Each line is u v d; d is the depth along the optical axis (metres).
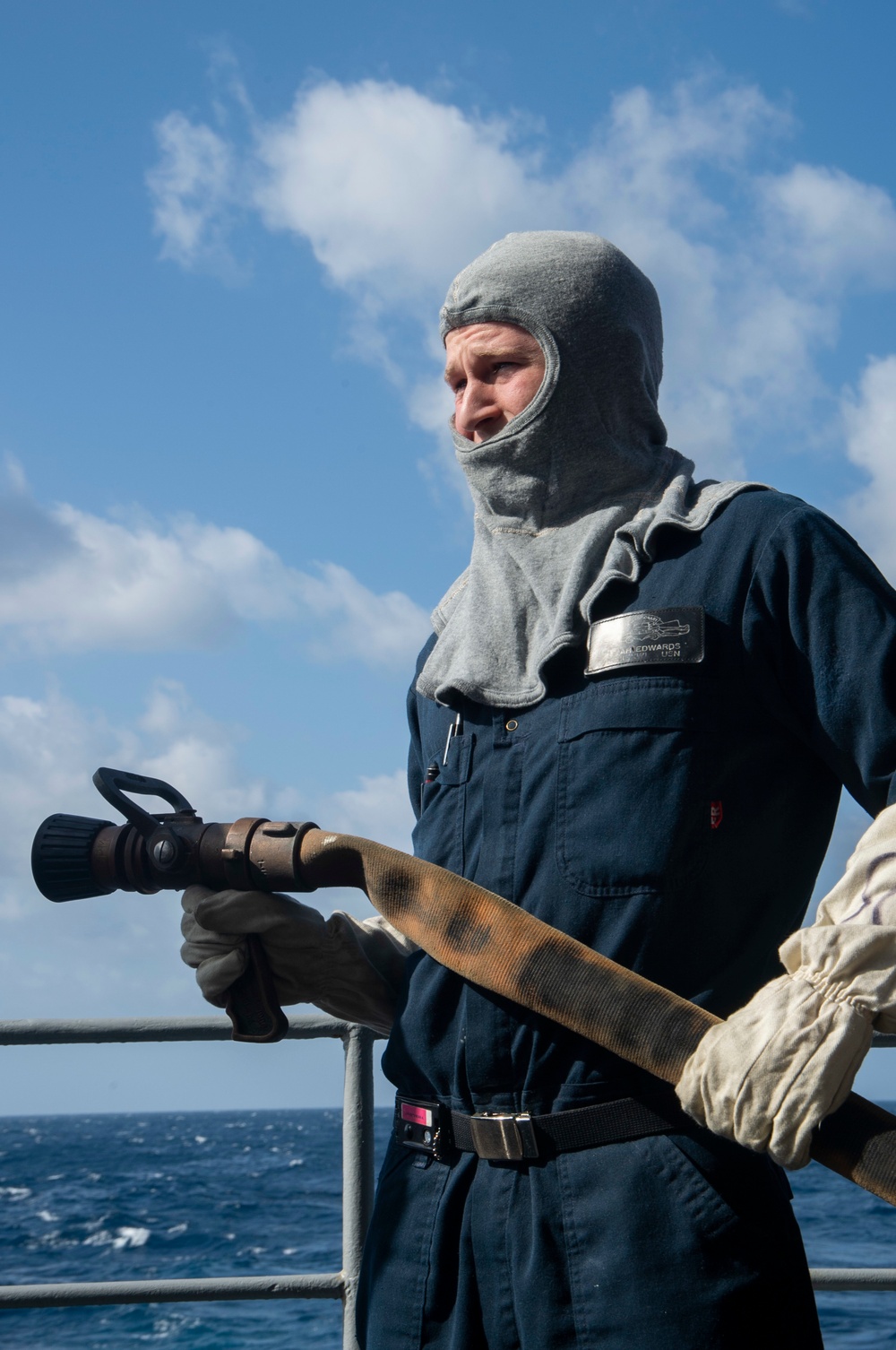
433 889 1.46
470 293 1.69
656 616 1.45
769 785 1.42
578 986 1.32
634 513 1.61
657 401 1.75
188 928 1.64
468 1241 1.40
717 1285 1.25
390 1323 1.45
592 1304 1.28
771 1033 1.14
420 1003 1.51
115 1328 15.02
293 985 1.69
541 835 1.44
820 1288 2.09
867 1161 1.17
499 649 1.57
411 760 1.87
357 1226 2.06
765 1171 1.32
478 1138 1.40
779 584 1.43
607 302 1.65
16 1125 116.88
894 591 1.44
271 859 1.57
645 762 1.40
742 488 1.53
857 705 1.34
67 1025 2.12
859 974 1.15
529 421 1.63
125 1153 60.75
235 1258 21.92
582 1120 1.33
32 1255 22.47
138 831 1.64
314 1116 132.12
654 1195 1.29
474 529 1.74
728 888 1.38
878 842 1.22
